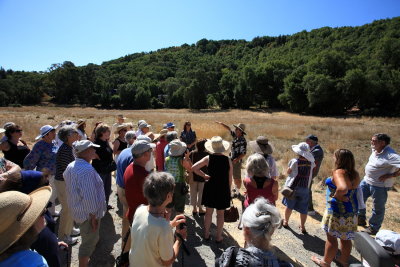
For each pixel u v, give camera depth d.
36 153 4.30
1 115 30.64
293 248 4.41
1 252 1.41
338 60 63.38
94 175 3.23
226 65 152.25
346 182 3.35
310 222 5.43
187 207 5.90
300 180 4.77
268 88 76.44
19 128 4.73
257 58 163.12
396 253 2.09
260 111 67.25
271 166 5.05
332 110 57.41
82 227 3.20
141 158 3.10
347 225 3.42
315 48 113.94
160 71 168.62
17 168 3.04
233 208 4.26
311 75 57.94
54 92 102.88
